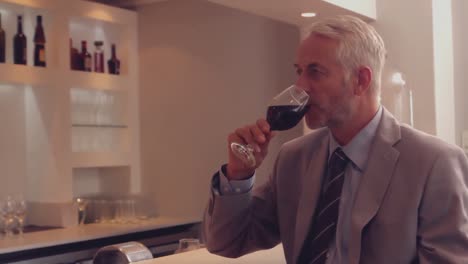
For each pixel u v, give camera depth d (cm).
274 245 154
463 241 115
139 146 487
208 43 461
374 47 127
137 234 420
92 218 444
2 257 342
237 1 318
